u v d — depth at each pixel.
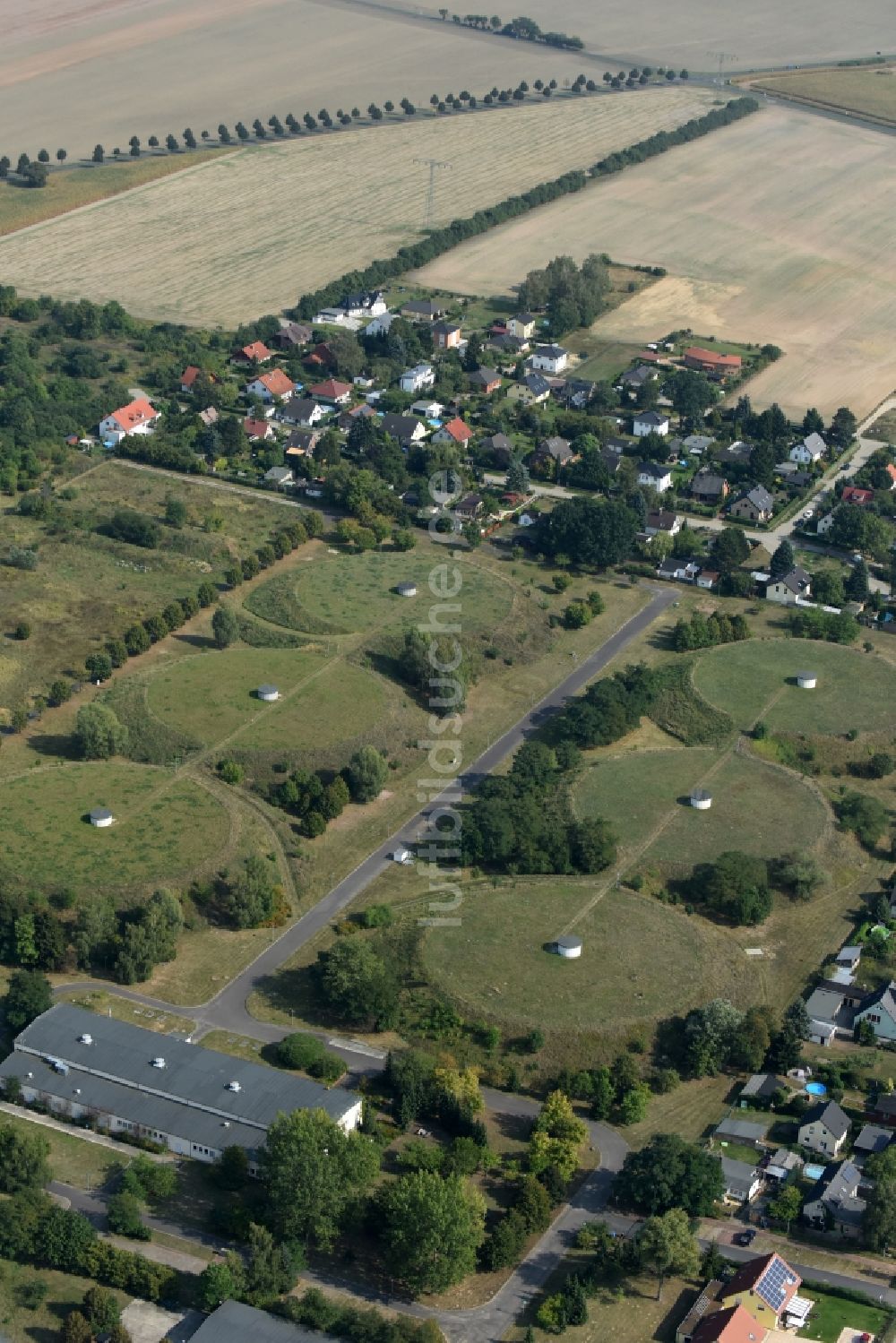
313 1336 188.75
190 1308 195.75
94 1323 190.75
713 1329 193.25
